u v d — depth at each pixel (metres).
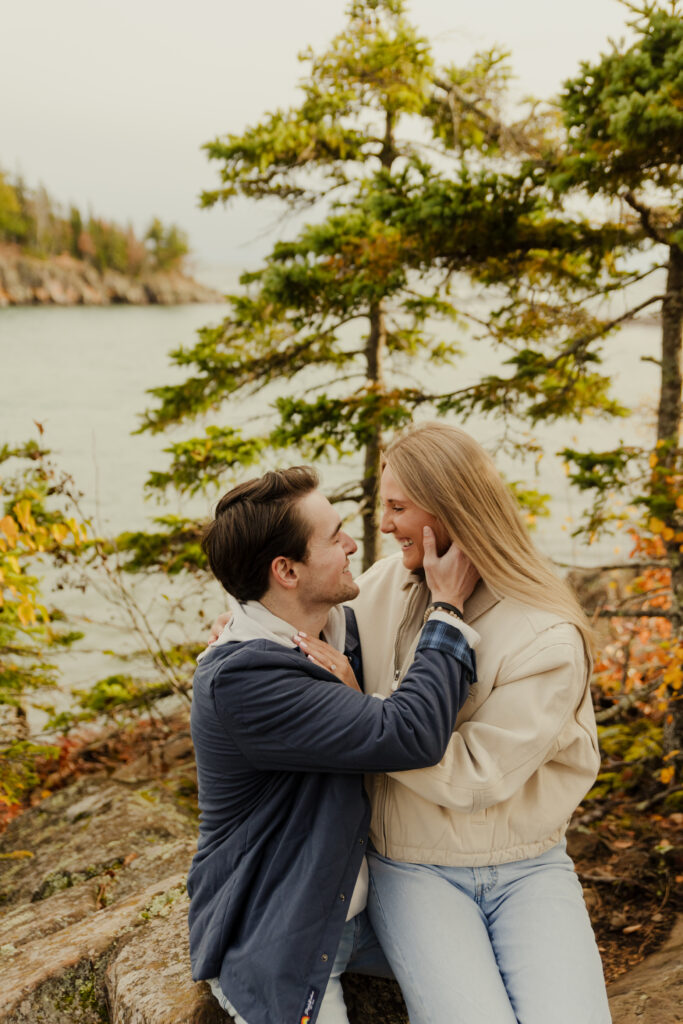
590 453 5.00
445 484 1.89
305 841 1.75
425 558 1.90
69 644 6.41
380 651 2.15
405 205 4.77
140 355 63.81
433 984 1.73
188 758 7.00
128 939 2.43
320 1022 1.78
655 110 3.71
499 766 1.81
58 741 7.78
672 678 4.70
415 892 1.86
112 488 21.66
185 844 3.75
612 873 4.39
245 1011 1.71
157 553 6.12
